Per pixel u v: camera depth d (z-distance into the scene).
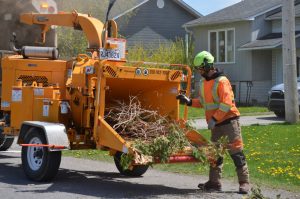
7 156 13.55
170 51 36.56
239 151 9.54
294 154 13.22
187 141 9.55
